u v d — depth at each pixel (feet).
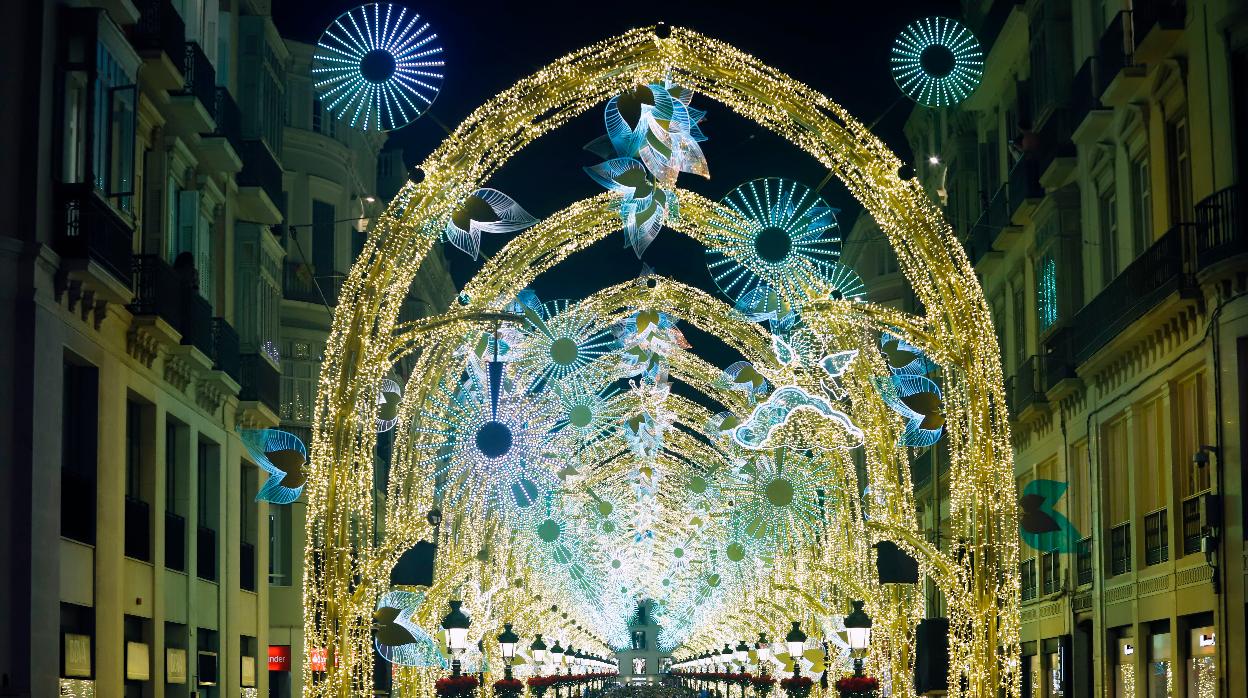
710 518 123.34
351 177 129.18
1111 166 83.05
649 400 97.50
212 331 86.48
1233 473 63.57
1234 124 63.52
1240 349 63.41
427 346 65.62
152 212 79.00
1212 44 65.57
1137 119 76.69
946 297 47.83
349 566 46.37
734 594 135.54
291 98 120.98
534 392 77.46
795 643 98.68
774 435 85.92
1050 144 93.25
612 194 62.80
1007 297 108.47
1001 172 111.04
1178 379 72.23
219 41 92.02
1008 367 108.06
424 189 46.29
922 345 50.78
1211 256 63.67
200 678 86.63
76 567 66.13
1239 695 62.75
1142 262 73.56
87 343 67.15
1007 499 47.57
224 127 89.56
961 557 51.65
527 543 111.45
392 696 88.28
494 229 47.75
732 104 47.88
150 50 73.56
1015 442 107.45
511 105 45.96
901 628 70.18
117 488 71.46
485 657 91.45
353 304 47.06
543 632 136.67
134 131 69.92
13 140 60.44
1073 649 90.63
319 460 46.62
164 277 75.92
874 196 48.29
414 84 40.06
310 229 121.49
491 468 66.80
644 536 167.73
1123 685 82.02
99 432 68.95
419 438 67.15
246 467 100.78
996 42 106.01
